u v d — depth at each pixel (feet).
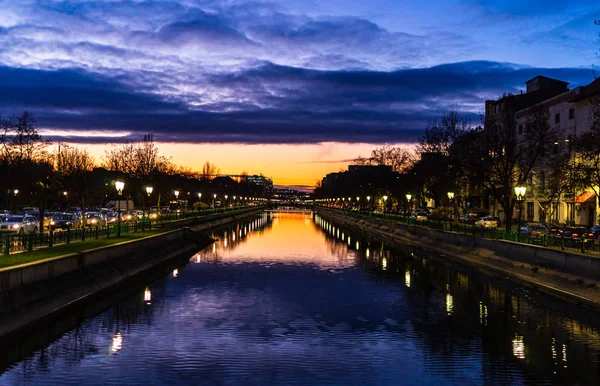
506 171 157.69
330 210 604.08
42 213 146.51
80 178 263.29
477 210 296.51
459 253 145.48
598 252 104.68
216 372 53.21
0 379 50.57
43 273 73.92
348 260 147.74
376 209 448.24
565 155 177.78
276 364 55.93
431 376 52.75
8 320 62.08
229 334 67.51
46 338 64.80
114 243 117.39
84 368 53.83
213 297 91.61
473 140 181.98
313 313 79.87
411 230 205.77
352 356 58.90
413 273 121.39
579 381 51.39
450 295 94.22
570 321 74.33
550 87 269.44
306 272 122.93
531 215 245.24
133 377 51.49
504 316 77.71
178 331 68.49
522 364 56.34
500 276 113.80
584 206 203.41
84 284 85.46
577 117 204.13
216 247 187.52
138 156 318.45
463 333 68.54
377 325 72.90
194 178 509.76
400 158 363.56
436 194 257.14
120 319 74.54
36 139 239.91
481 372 53.93
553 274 94.27
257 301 88.58
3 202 308.19
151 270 122.72
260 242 211.20
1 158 228.63
